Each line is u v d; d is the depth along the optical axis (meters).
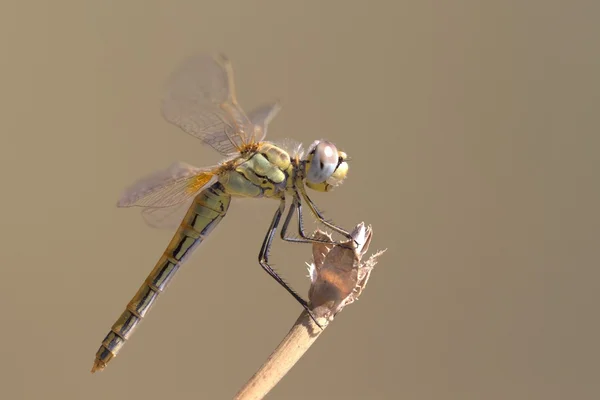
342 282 0.83
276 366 0.83
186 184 0.85
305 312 0.83
